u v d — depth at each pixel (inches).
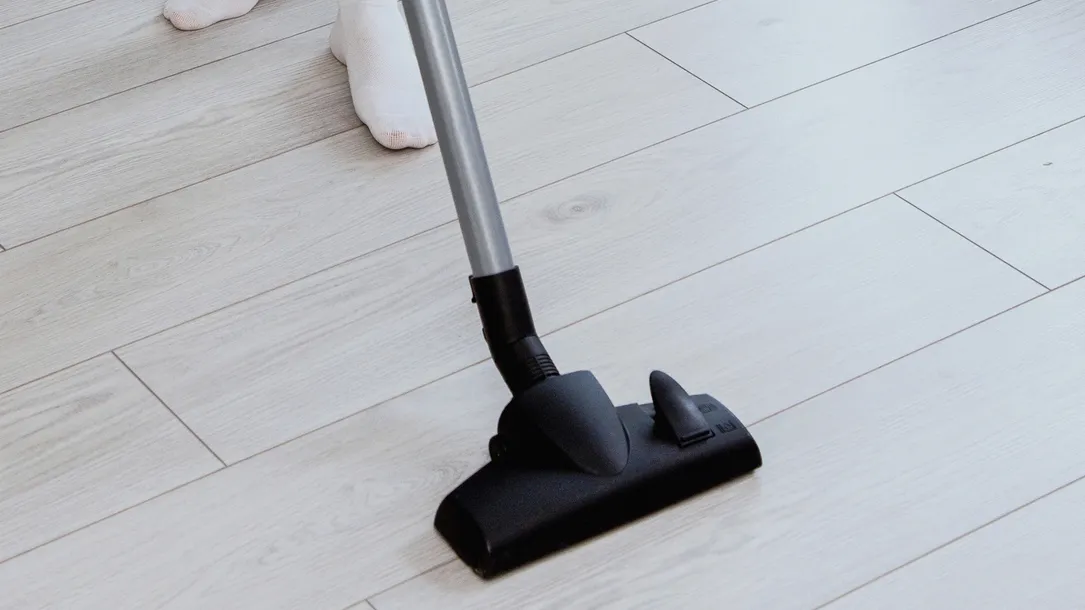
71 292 53.3
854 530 40.0
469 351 48.9
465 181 41.2
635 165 58.2
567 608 38.2
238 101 64.9
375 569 40.1
